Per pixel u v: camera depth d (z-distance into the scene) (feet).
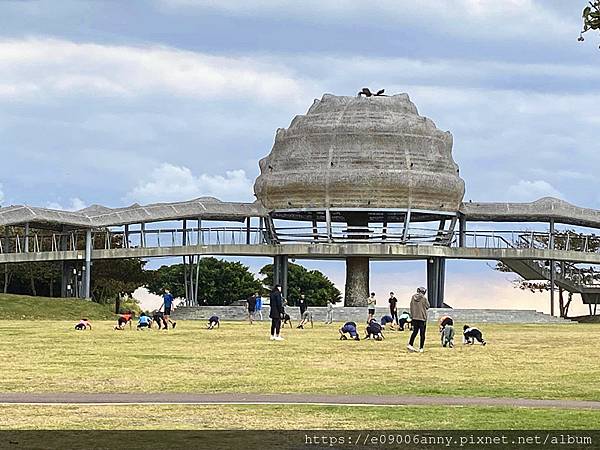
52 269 469.57
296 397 111.96
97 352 173.78
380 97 408.26
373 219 447.01
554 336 236.43
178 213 409.08
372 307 270.67
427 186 395.96
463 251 401.90
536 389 122.52
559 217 417.08
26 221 386.11
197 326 279.90
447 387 123.95
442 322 196.95
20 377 131.75
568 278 430.61
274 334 210.38
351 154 395.96
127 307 526.57
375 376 136.56
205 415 97.14
